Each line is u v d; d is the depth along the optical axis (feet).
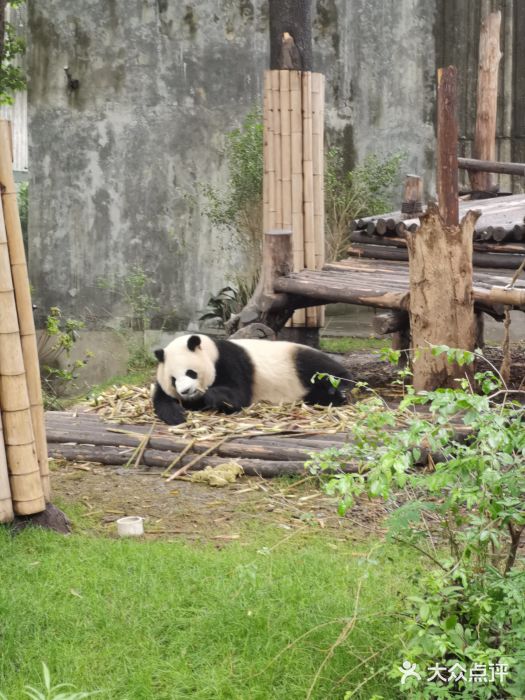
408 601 11.96
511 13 48.57
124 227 47.91
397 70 48.91
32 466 15.71
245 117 47.75
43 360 45.96
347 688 10.80
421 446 18.80
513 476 10.57
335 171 45.57
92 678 11.24
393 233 31.42
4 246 15.28
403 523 11.03
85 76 47.39
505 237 27.71
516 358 34.78
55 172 47.78
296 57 33.47
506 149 49.52
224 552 14.78
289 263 29.40
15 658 11.78
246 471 19.36
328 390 24.43
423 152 49.57
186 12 47.19
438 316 22.71
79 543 15.29
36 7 47.19
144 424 22.66
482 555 11.12
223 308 43.27
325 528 16.30
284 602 12.55
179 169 47.78
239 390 23.63
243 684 10.98
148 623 12.38
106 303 47.93
